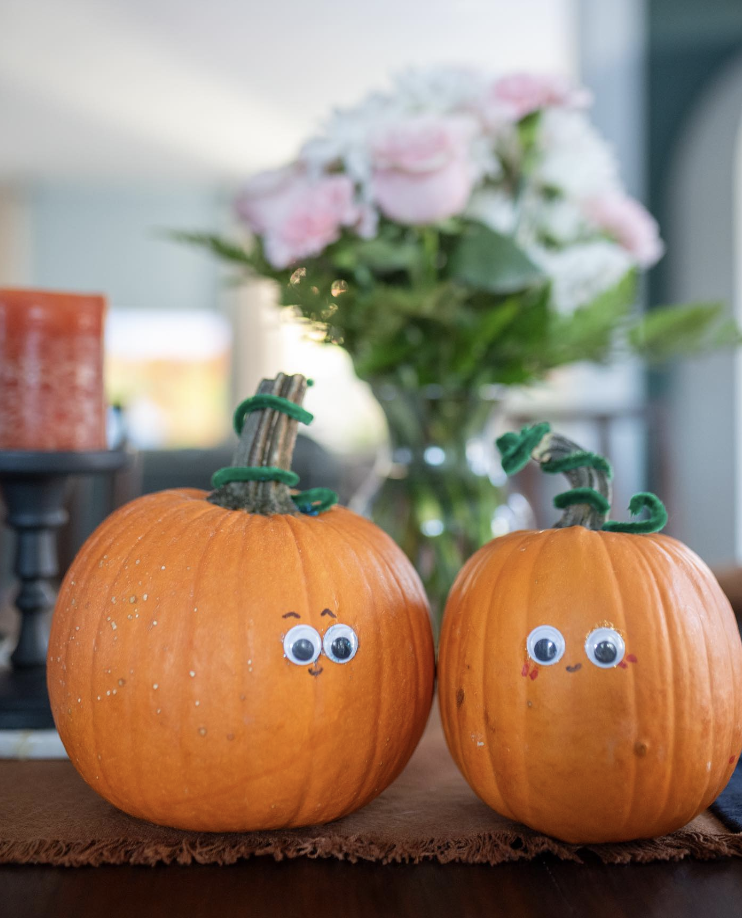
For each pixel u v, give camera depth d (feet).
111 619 1.42
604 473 1.54
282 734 1.38
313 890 1.31
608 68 8.52
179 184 16.20
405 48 10.64
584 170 2.28
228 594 1.40
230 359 16.87
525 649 1.39
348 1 9.42
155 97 12.24
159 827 1.47
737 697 1.44
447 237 2.17
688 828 1.47
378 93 2.18
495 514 2.23
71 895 1.29
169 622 1.40
